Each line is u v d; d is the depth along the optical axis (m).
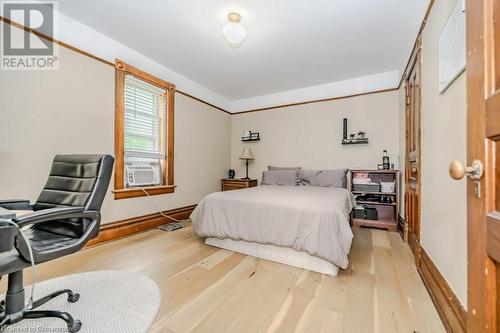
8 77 1.94
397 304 1.45
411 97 2.51
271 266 2.01
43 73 2.12
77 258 2.13
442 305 1.32
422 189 1.92
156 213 3.23
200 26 2.40
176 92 3.56
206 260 2.12
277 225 2.05
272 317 1.33
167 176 3.40
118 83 2.71
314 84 4.02
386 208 3.55
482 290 0.61
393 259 2.15
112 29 2.47
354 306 1.43
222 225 2.34
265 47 2.80
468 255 0.68
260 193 2.68
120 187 2.75
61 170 1.53
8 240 0.89
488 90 0.59
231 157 4.97
